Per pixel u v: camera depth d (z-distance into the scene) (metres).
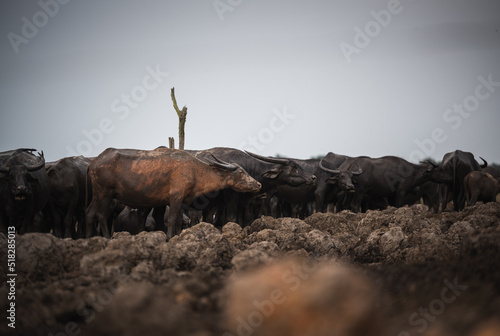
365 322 15.13
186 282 27.00
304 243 45.66
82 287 27.62
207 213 77.31
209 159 76.00
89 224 63.88
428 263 31.23
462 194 109.00
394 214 64.56
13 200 63.81
